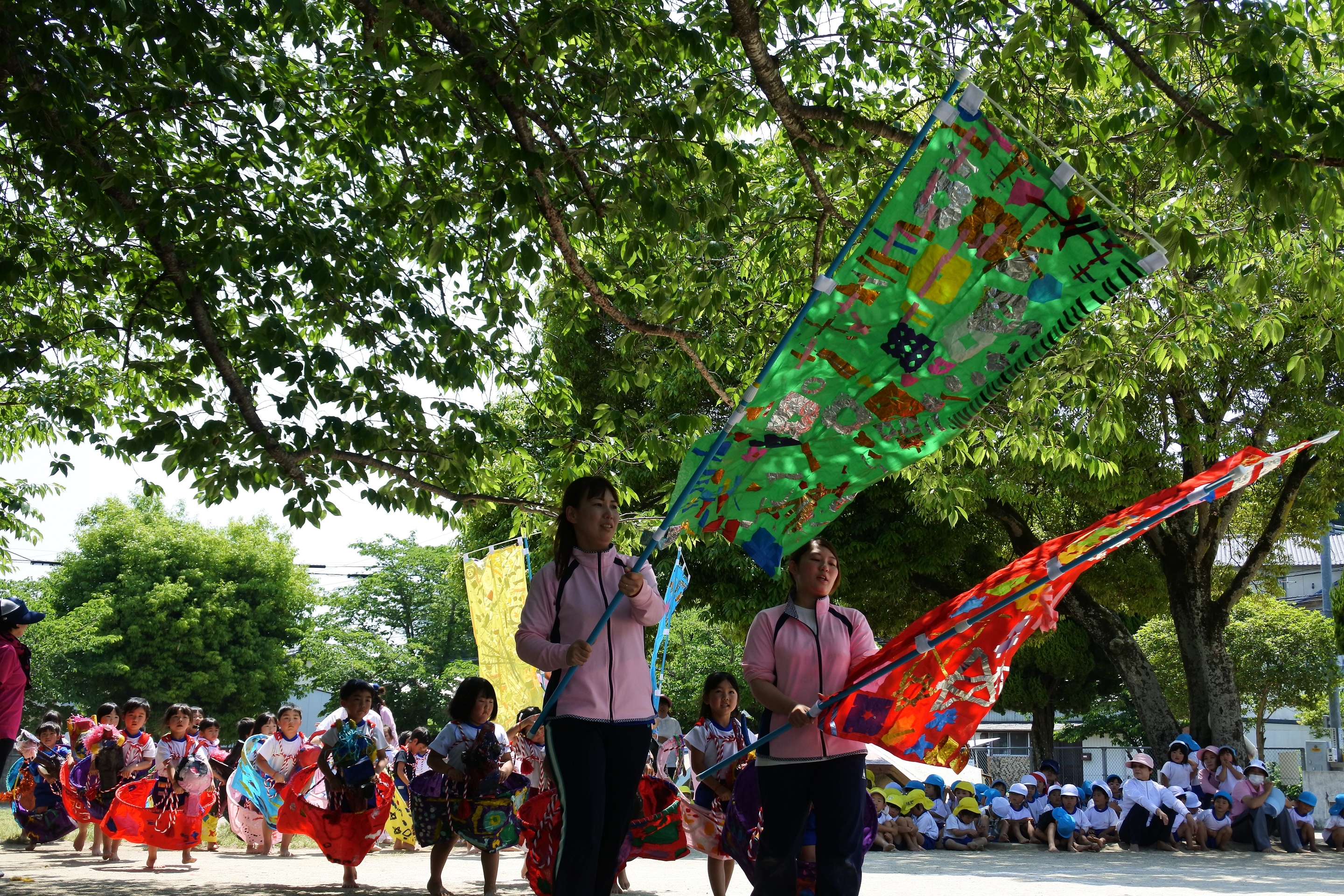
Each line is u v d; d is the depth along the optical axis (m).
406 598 50.19
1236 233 8.55
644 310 9.95
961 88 4.17
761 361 10.02
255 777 12.06
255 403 8.82
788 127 7.80
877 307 4.32
